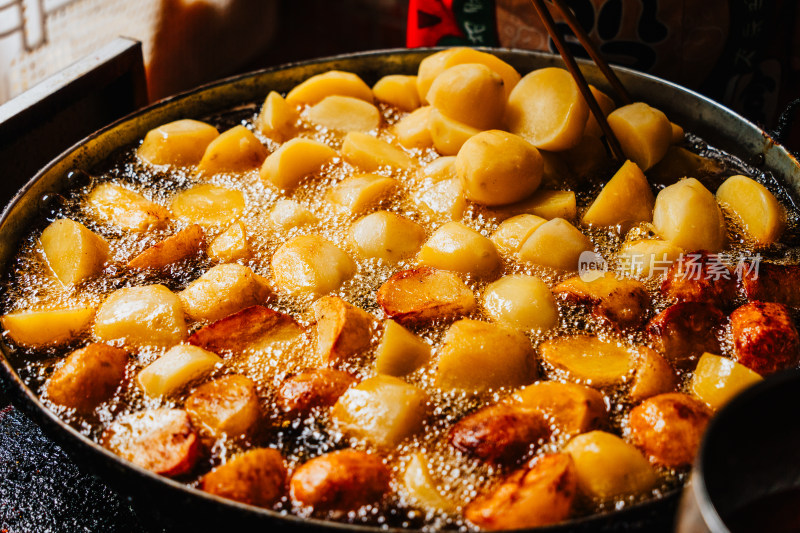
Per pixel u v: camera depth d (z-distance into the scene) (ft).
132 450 2.67
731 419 2.32
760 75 3.95
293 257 3.00
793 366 2.81
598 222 3.13
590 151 3.30
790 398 2.33
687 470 2.66
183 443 2.66
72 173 3.25
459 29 4.09
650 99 3.48
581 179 3.28
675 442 2.66
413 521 2.59
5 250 3.05
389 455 2.69
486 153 3.09
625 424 2.73
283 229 3.12
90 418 2.76
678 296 2.94
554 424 2.71
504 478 2.64
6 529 2.88
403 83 3.51
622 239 3.11
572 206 3.14
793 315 2.93
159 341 2.87
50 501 2.92
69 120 3.52
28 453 3.00
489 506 2.57
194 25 4.94
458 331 2.81
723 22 3.81
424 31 4.14
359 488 2.60
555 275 3.02
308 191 3.24
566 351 2.84
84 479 2.96
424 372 2.82
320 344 2.84
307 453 2.69
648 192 3.16
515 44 4.05
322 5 7.09
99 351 2.81
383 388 2.73
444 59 3.41
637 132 3.22
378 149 3.30
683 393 2.78
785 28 3.85
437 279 2.95
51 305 2.96
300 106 3.50
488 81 3.23
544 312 2.89
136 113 3.40
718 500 2.34
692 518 2.30
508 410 2.70
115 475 2.60
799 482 2.39
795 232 3.10
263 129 3.42
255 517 2.52
